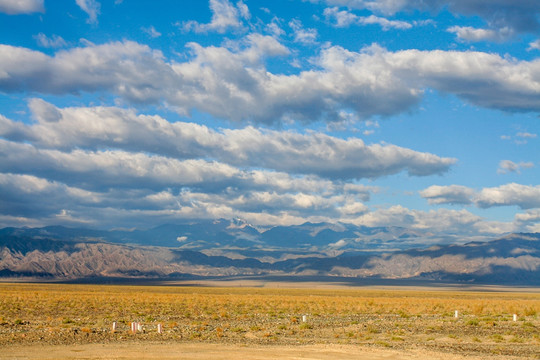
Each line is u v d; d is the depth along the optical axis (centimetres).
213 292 16138
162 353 3294
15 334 4078
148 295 10762
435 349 3628
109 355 3209
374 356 3284
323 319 5881
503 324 5362
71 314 6044
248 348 3534
